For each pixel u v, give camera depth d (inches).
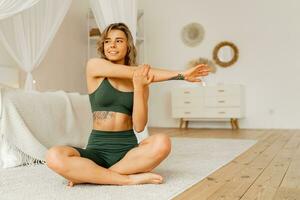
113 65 78.0
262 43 239.8
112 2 135.3
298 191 72.6
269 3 237.9
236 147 143.6
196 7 256.8
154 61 268.2
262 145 149.9
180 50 261.6
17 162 102.6
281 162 108.1
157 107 268.2
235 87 231.9
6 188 75.8
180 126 250.5
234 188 75.5
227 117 234.4
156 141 77.1
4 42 168.7
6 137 102.0
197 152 130.2
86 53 267.3
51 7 170.1
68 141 124.5
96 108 80.7
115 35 80.4
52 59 233.3
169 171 94.3
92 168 74.4
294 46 232.2
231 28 247.6
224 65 248.4
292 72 233.0
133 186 76.2
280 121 236.1
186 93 245.0
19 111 107.9
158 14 266.7
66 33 246.7
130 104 79.8
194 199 67.0
